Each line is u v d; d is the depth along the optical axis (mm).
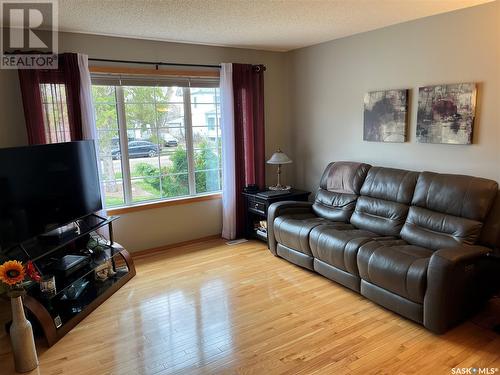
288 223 3795
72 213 3189
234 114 4523
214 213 4730
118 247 3561
